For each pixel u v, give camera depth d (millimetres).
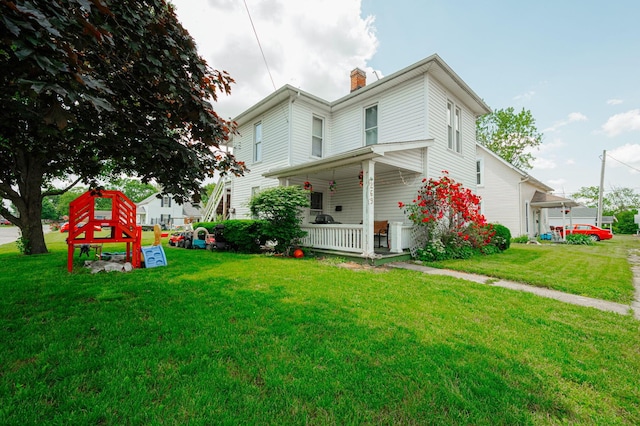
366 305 3570
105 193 5766
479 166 16781
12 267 5910
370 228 6883
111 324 2844
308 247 8594
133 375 1965
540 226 20656
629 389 1974
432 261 7523
